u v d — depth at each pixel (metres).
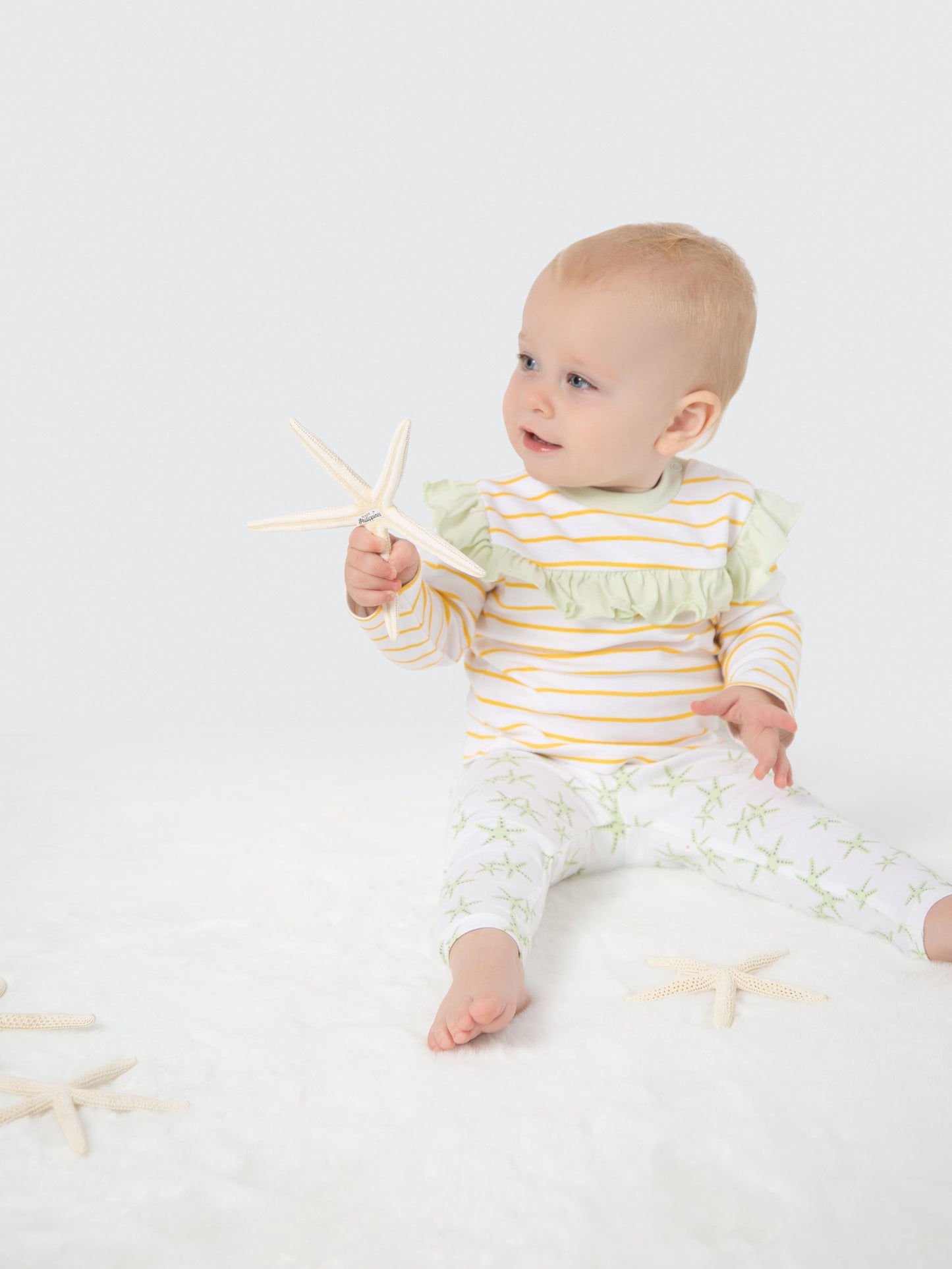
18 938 1.97
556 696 2.33
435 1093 1.53
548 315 2.23
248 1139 1.44
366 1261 1.24
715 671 2.46
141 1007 1.74
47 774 2.96
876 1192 1.36
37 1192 1.34
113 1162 1.39
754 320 2.37
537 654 2.36
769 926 2.06
